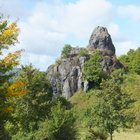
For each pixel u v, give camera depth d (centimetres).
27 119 3019
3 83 1345
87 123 2600
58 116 2805
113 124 2475
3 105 1334
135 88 8275
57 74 10325
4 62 1318
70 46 11019
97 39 12744
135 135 4200
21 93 1370
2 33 1348
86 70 9625
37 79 3177
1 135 1623
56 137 2794
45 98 3450
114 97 2542
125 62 12662
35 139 2792
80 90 9606
